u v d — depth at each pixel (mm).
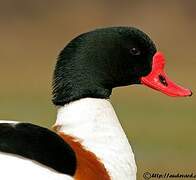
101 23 33969
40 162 6195
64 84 6992
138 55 7242
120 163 6789
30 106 20859
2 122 6539
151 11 34031
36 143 6277
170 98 22953
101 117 6934
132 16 34156
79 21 33875
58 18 33844
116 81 7215
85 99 6969
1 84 25031
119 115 20250
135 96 23531
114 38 7129
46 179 6094
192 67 28031
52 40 32031
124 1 34500
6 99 22234
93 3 34719
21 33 32281
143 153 15227
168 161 14391
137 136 17312
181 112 20797
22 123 6516
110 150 6793
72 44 7062
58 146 6348
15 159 6109
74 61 7012
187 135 17531
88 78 7008
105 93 7082
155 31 33219
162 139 16969
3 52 29891
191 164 14125
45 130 6461
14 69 27578
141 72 7305
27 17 33656
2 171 5988
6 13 33656
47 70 27469
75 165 6344
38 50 30453
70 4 34594
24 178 6004
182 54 30906
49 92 23703
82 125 6848
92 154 6633
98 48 7070
